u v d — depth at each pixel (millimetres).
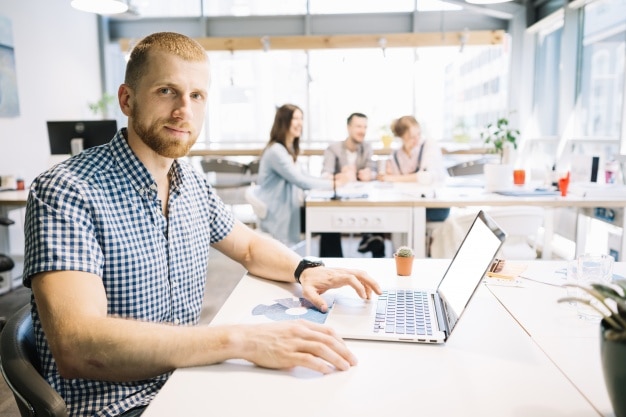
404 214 2889
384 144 6191
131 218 1105
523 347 974
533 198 2879
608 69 4383
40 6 5504
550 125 5762
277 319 1108
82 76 6426
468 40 6262
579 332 1046
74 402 1031
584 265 1335
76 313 883
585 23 4844
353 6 6746
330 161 4156
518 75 6230
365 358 927
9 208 3830
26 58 5238
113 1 3912
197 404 771
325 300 1230
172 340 877
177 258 1200
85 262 964
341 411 749
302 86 7062
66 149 4090
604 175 3270
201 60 1150
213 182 5918
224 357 881
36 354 1025
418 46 6305
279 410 752
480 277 1006
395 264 1589
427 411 748
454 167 4844
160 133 1110
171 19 6910
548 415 734
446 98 6715
